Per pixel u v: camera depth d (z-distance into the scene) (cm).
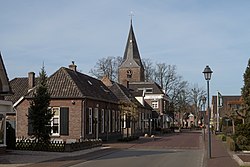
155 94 8550
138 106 5862
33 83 4431
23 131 3672
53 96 3638
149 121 7094
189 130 9769
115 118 4747
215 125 7756
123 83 7350
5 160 2172
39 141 2831
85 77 4434
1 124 2533
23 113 3703
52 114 2902
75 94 3638
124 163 2091
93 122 3881
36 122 2836
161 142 4191
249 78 3166
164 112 8656
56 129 3634
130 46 9438
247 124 3059
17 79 4691
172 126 9106
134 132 5719
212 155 2575
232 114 4197
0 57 2480
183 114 11006
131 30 9525
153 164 2048
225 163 2072
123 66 9312
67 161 2166
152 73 8956
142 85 8712
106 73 8356
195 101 9619
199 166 1967
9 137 2800
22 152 2661
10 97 4316
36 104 2859
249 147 2920
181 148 3334
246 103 3152
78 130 3612
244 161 2058
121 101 4931
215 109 9362
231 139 3097
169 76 8581
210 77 2509
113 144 3734
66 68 4006
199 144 3866
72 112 3634
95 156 2492
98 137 4044
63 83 3766
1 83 2544
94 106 3938
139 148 3303
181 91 8606
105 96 4409
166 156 2539
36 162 2106
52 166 1919
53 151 2761
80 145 2950
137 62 9319
